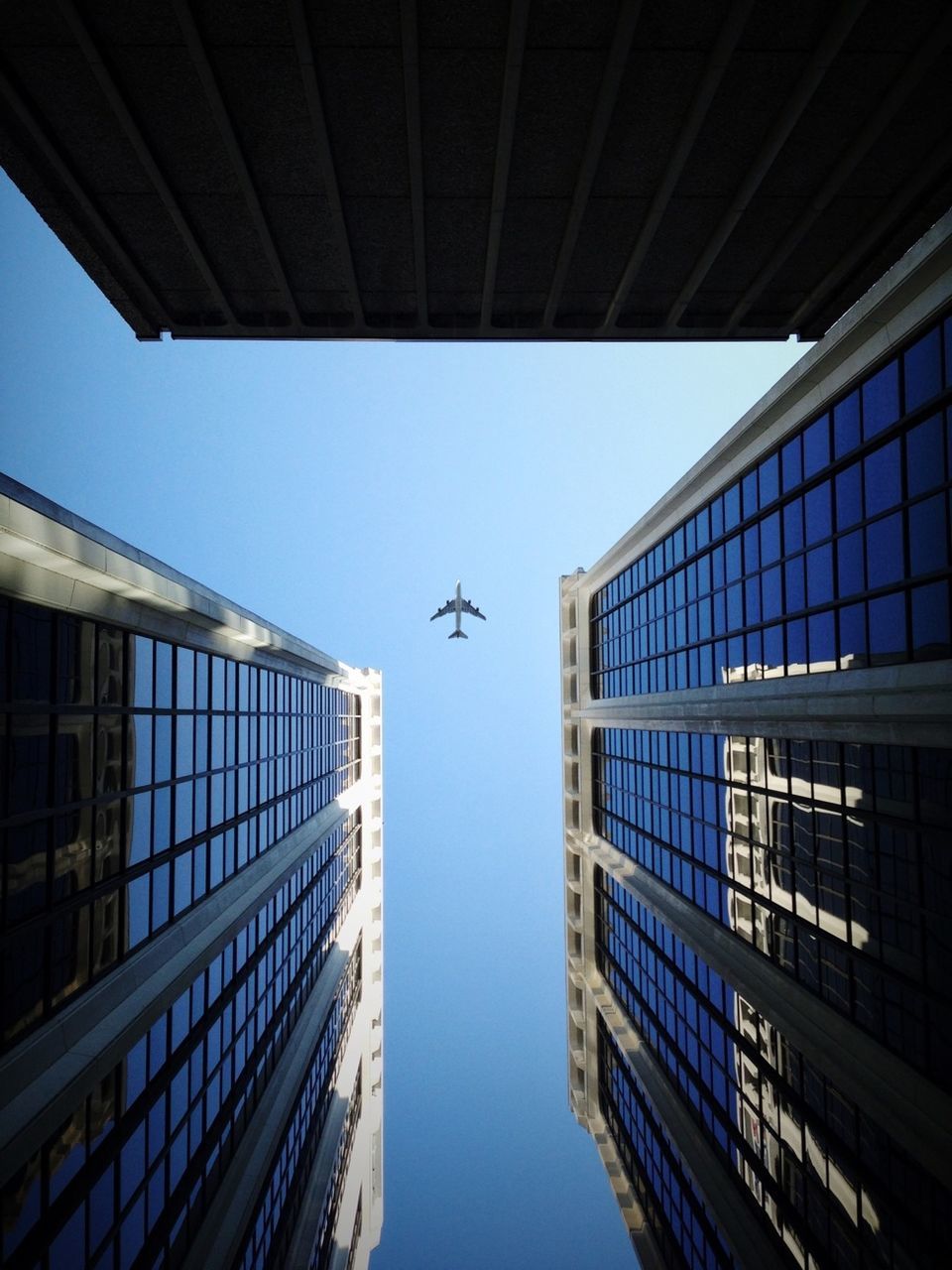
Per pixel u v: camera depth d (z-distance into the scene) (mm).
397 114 20625
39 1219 15641
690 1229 35938
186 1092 24453
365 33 18297
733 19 17859
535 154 21969
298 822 46000
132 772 21641
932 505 16938
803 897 24688
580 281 27828
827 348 19828
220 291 28031
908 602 17875
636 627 44438
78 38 18031
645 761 44562
